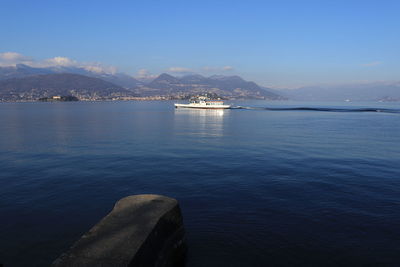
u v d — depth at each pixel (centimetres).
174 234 900
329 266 881
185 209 1316
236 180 1816
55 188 1647
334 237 1048
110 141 3697
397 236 1055
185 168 2161
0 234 1068
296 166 2233
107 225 804
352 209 1313
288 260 909
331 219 1202
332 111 14650
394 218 1212
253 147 3238
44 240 1026
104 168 2159
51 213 1271
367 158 2583
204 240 1026
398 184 1722
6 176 1912
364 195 1514
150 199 973
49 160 2464
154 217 841
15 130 5072
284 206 1351
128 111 13425
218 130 5303
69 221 1188
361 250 962
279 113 12525
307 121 7869
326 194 1530
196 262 900
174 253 888
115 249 696
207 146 3297
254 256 930
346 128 5750
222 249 969
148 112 12588
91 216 1241
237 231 1094
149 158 2561
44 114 10706
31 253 943
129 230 773
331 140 3875
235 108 17138
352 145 3400
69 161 2420
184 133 4738
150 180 1822
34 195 1517
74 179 1842
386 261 902
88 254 680
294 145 3391
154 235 788
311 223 1163
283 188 1641
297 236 1055
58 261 663
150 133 4697
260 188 1642
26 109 15550
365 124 6794
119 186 1691
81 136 4219
